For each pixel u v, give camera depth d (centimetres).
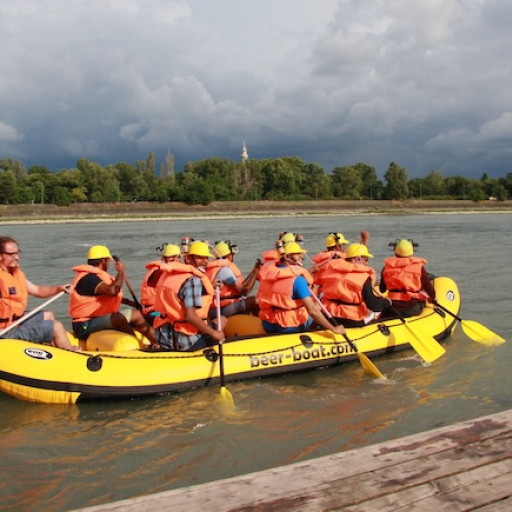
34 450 427
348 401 523
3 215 5872
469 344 719
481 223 4278
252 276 720
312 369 604
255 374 569
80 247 2320
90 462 409
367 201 7956
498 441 319
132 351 544
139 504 265
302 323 616
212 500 267
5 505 353
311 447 430
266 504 263
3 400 523
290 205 7362
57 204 6569
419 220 5034
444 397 532
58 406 507
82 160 7894
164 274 559
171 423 475
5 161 8881
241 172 8862
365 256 665
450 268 1509
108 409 502
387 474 287
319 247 2266
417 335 666
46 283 1330
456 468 291
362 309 655
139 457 416
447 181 10775
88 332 591
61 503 355
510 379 583
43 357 512
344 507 260
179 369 534
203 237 2859
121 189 8519
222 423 474
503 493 268
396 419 480
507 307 967
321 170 9800
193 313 528
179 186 7762
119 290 574
